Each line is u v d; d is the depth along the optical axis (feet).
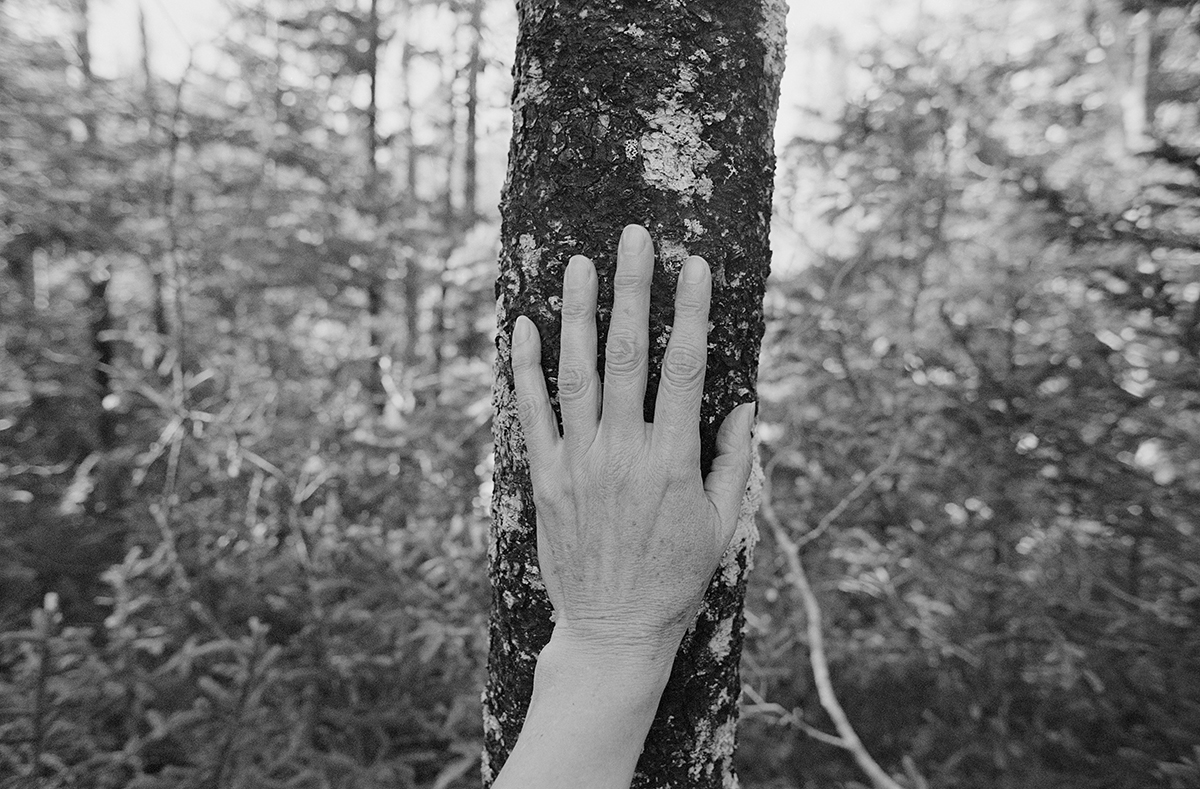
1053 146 12.92
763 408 10.52
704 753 2.98
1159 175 9.86
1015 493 9.26
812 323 10.66
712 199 2.76
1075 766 9.06
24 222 18.11
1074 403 9.34
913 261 12.39
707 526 2.52
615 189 2.72
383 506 12.15
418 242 16.24
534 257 2.84
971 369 10.21
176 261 13.14
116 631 9.87
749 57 2.87
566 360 2.59
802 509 10.08
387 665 9.36
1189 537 8.56
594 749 2.27
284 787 7.97
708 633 2.96
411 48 18.20
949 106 13.29
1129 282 9.30
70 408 21.21
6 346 20.68
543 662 2.48
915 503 10.44
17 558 14.26
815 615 6.43
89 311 20.83
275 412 13.21
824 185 13.33
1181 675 8.28
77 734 8.05
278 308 18.28
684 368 2.48
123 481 17.17
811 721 10.25
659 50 2.73
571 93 2.77
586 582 2.50
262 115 17.69
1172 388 8.83
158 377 13.58
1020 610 9.09
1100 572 9.16
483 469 11.34
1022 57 13.82
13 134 17.62
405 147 19.93
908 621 9.78
